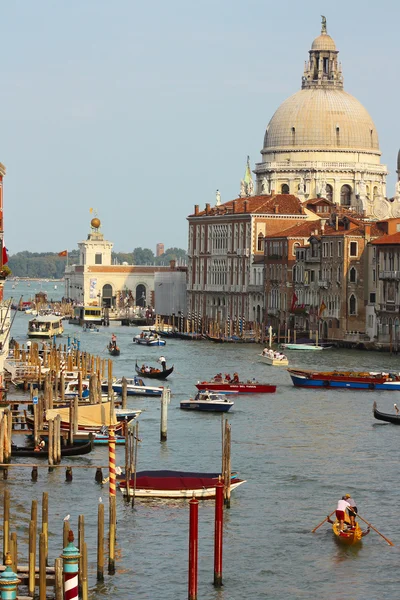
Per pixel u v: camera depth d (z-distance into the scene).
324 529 136.25
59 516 138.00
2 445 159.38
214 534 125.56
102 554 119.44
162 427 182.88
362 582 121.69
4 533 116.94
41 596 107.88
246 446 179.25
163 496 145.25
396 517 141.50
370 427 197.25
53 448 160.62
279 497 148.88
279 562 126.19
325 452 175.38
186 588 118.81
